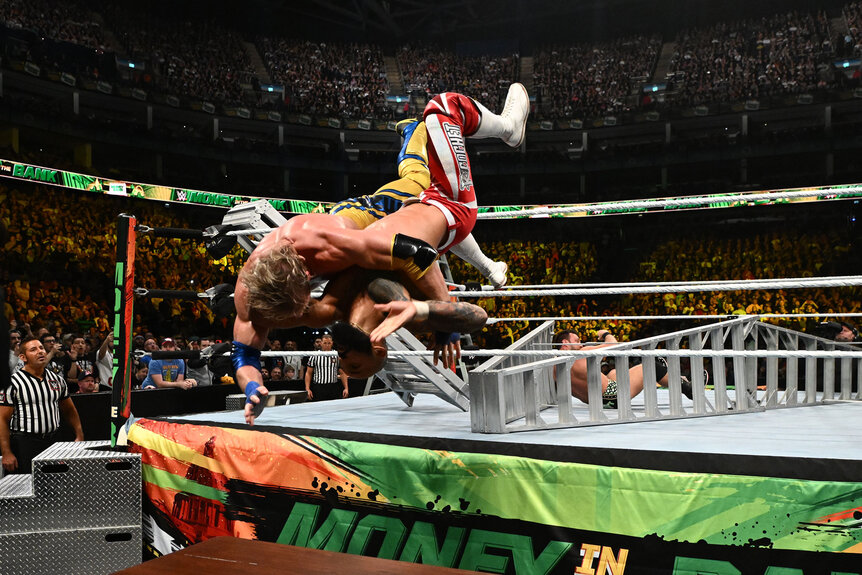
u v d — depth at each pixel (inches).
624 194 742.5
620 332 693.3
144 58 699.4
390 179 813.9
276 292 95.4
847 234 649.6
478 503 119.0
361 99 840.3
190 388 284.2
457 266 775.7
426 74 919.0
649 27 932.0
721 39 824.9
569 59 902.4
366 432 135.0
